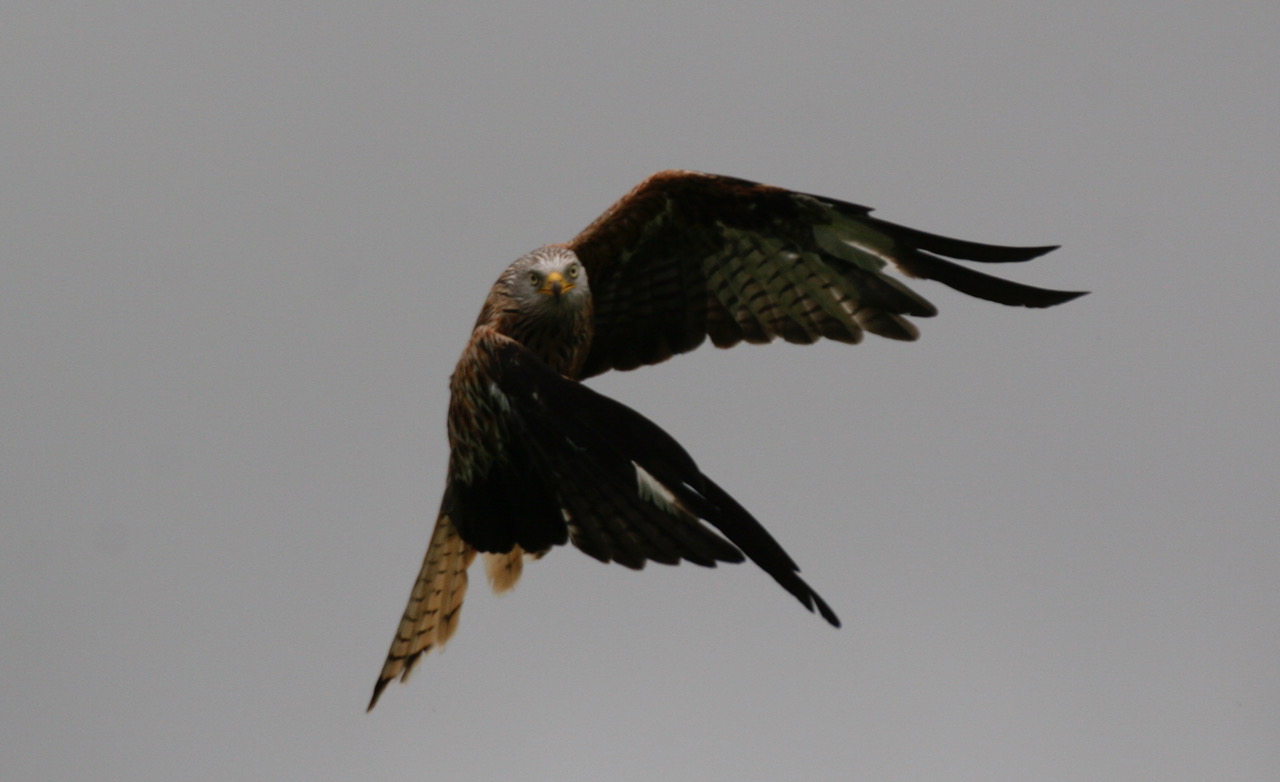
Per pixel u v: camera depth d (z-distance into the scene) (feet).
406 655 42.11
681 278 45.62
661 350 46.47
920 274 42.91
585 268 44.83
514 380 36.68
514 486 37.76
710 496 32.91
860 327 44.68
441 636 42.04
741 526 32.37
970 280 42.29
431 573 41.70
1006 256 41.50
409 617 41.93
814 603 31.07
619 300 45.96
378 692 41.86
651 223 44.52
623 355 46.62
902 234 42.57
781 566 31.76
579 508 36.76
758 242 44.60
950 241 42.19
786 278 44.88
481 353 37.32
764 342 45.70
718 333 46.03
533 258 41.98
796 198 43.19
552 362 42.50
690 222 44.60
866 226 42.98
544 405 36.29
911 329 44.11
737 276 45.32
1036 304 41.65
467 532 38.63
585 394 35.86
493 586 41.06
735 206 43.91
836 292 44.55
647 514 35.86
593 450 35.68
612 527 36.50
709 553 35.32
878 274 43.78
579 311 42.11
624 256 45.11
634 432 34.42
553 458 36.65
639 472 35.29
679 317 46.09
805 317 45.16
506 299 41.91
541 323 41.78
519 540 38.11
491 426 37.37
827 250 43.96
